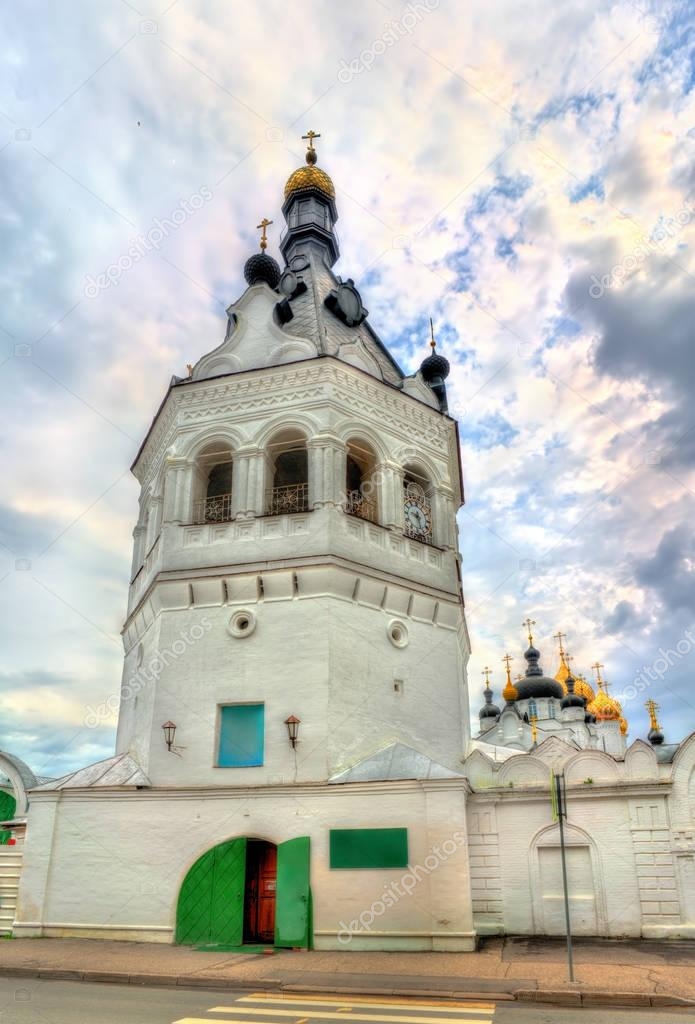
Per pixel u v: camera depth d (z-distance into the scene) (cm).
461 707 3100
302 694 2617
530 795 2644
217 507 3142
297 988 1652
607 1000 1519
